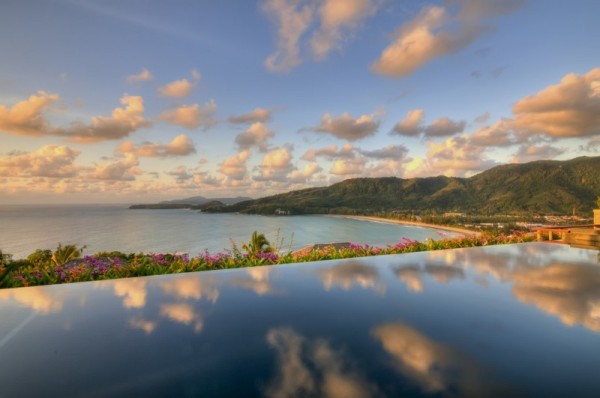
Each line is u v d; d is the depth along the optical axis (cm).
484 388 114
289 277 316
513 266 372
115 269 479
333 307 215
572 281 291
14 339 161
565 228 709
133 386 115
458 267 367
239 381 119
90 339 161
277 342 156
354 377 122
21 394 111
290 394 110
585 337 162
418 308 212
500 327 176
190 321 188
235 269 363
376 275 325
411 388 114
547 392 112
